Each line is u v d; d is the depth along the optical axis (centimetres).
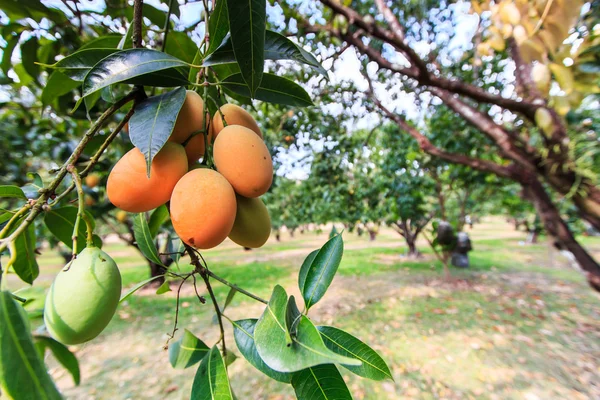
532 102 263
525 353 412
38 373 44
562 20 162
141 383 369
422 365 391
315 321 533
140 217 95
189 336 103
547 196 314
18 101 258
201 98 83
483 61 428
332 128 542
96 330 64
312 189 728
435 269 919
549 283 752
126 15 150
